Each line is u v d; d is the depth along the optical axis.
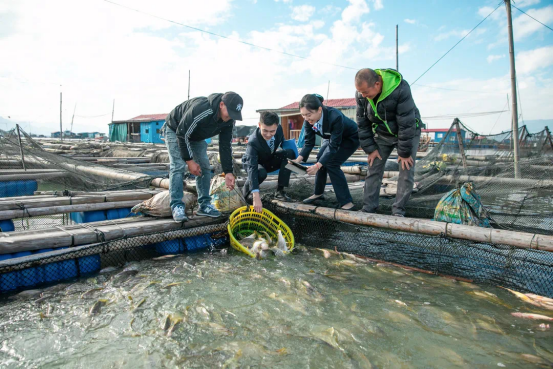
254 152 5.36
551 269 3.62
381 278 4.09
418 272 4.27
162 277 4.03
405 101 4.38
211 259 4.67
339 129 4.99
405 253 4.54
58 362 2.56
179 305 3.39
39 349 2.70
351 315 3.24
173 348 2.73
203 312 3.26
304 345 2.79
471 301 3.53
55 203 5.57
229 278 4.02
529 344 2.82
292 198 6.72
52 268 3.92
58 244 4.10
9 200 5.58
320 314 3.26
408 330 3.02
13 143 9.76
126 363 2.55
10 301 3.44
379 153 5.20
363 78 4.27
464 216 4.52
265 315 3.23
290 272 4.23
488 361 2.62
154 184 7.46
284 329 3.01
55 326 3.02
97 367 2.51
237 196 5.59
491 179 6.69
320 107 4.86
